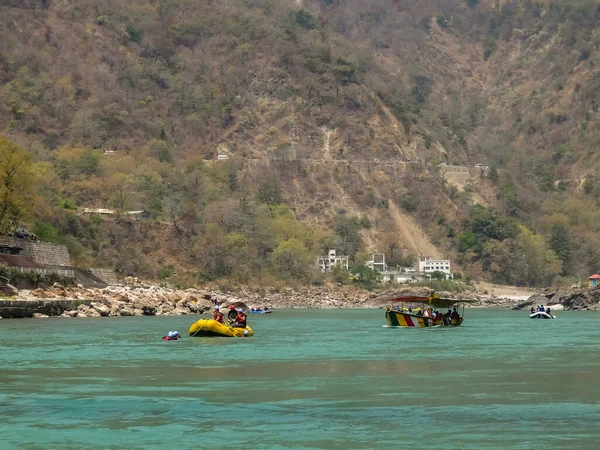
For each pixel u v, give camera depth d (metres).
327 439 39.22
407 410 45.41
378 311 194.88
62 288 139.62
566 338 95.94
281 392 50.84
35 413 44.41
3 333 92.31
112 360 66.69
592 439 39.19
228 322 96.81
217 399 48.41
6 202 160.62
